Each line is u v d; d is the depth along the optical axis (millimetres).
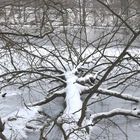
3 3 8078
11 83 10859
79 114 8211
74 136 7207
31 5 8625
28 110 10344
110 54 13391
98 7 11680
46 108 10555
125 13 10445
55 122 6754
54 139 8578
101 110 10391
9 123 9500
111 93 10320
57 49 11742
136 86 11859
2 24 8516
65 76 10547
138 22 10750
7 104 10875
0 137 5723
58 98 11039
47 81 12164
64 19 10609
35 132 9039
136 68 11445
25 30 9344
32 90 11703
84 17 11203
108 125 9281
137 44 13633
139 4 9828
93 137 8711
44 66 11734
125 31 10883
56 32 11680
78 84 10062
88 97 7195
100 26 12367
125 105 10789
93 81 10758
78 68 11078
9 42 7754
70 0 10617
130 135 8977
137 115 9641
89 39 13898
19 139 8727
